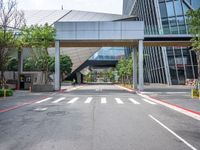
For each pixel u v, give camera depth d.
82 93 34.56
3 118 12.81
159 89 42.38
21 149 7.18
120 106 18.55
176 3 56.22
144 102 22.00
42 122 11.55
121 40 39.06
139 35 37.97
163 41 42.81
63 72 79.19
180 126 10.78
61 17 91.12
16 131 9.61
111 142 7.94
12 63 49.47
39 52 42.62
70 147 7.37
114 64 109.12
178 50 57.84
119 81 109.88
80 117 13.02
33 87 37.84
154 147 7.41
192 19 27.45
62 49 86.25
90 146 7.46
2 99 24.97
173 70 58.47
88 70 138.62
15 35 36.56
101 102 21.58
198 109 16.58
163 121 12.02
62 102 21.55
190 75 56.50
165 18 57.50
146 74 77.94
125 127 10.40
